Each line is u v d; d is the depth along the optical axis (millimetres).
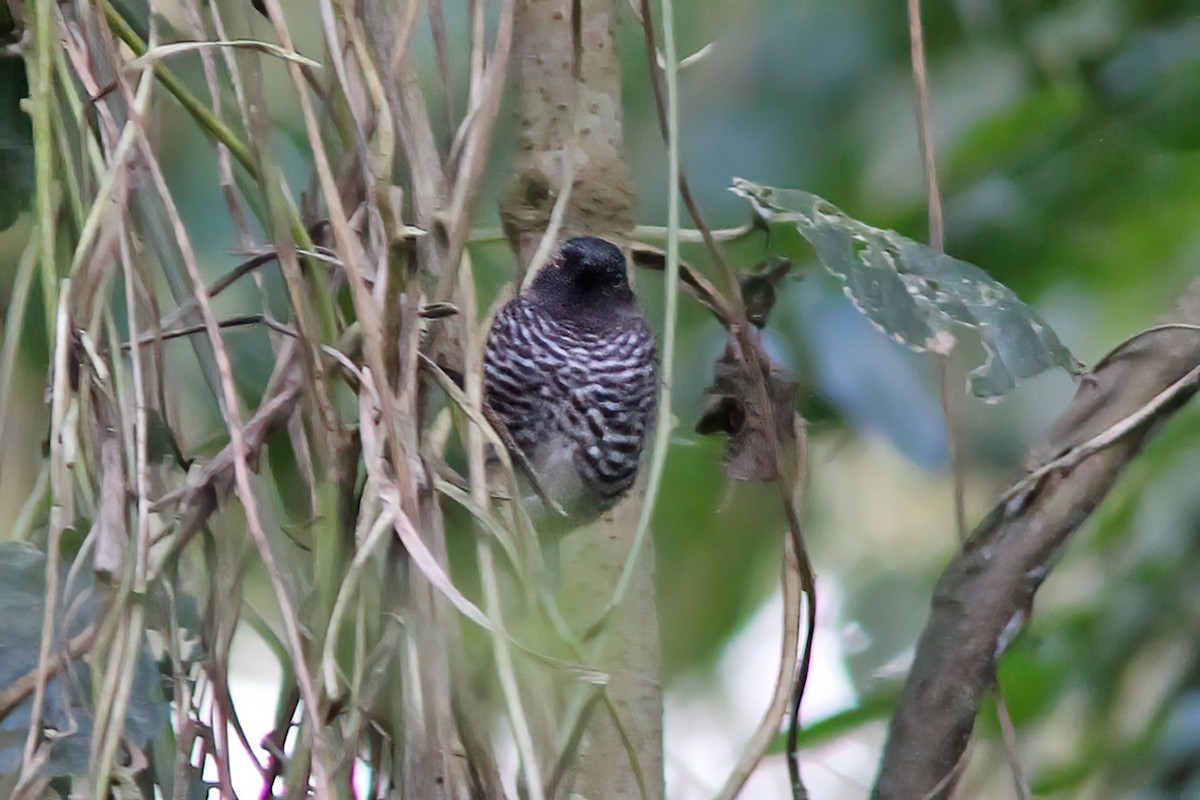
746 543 6332
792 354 5953
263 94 3535
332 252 3797
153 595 3400
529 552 3607
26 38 3680
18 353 4070
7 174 4262
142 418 3340
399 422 3471
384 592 3369
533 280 4578
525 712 3492
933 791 4086
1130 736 5590
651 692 4039
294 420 3602
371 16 3885
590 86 4582
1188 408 5930
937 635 4305
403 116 3848
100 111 3625
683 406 5855
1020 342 4207
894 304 4164
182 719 3320
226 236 4953
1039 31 6324
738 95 6844
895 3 6742
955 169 6387
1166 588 5754
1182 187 6246
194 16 3797
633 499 4484
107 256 3496
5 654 3332
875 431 6164
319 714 3186
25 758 3064
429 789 3219
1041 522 4266
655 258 5086
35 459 4316
